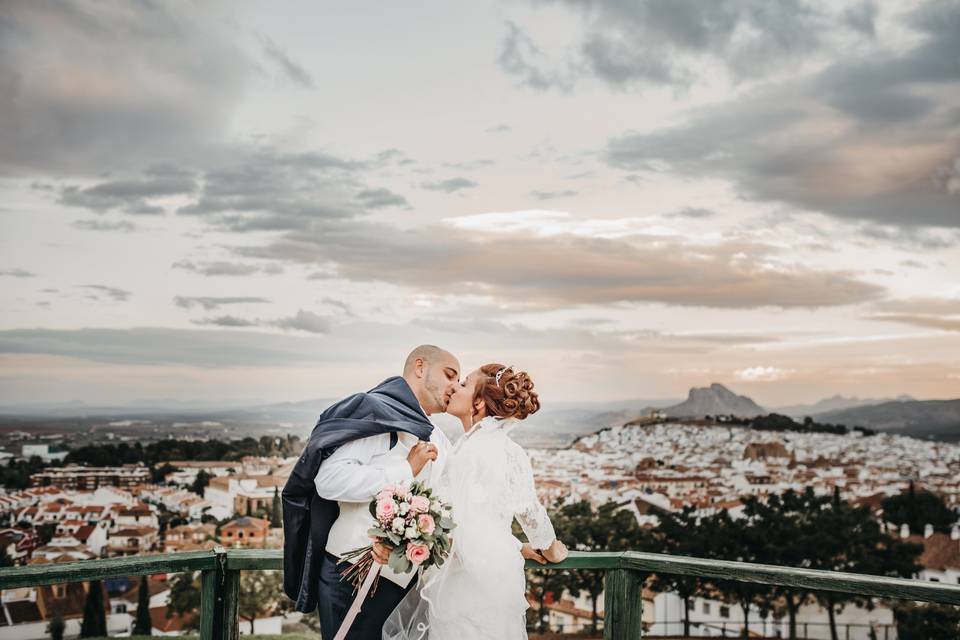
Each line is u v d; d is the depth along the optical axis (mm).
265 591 16734
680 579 23641
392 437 2674
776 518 30953
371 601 2648
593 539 31297
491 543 2580
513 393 2676
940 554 31547
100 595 25188
